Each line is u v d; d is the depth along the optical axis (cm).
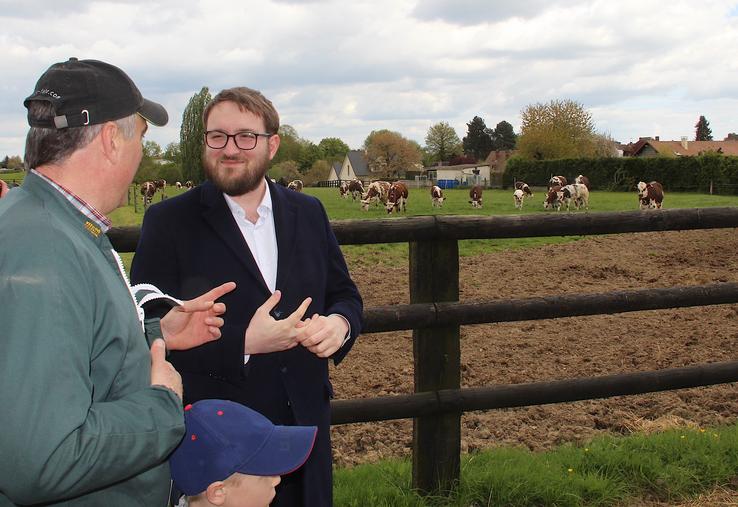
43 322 135
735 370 378
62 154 155
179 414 158
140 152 173
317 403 243
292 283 238
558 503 335
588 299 352
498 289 1006
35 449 129
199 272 231
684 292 365
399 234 323
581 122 7112
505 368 607
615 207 3045
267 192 246
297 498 240
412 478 347
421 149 12294
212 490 175
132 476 152
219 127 224
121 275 170
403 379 576
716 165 4216
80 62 161
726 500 342
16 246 140
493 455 385
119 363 155
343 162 11331
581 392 355
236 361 213
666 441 388
